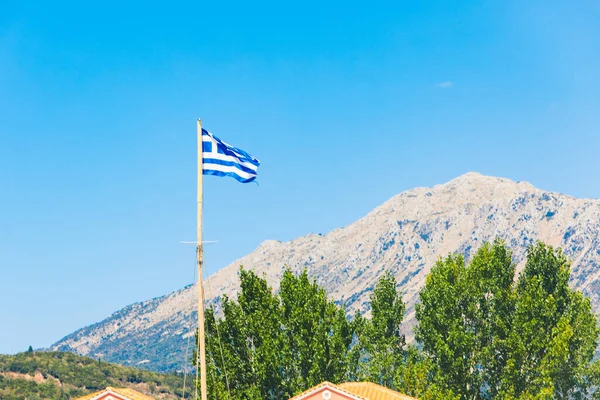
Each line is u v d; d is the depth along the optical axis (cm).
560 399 11338
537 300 11088
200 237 6644
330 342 10775
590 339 11531
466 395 11006
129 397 8931
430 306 11612
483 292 11544
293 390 10494
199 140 6756
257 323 10656
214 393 10144
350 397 8900
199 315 6650
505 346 10994
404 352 11881
